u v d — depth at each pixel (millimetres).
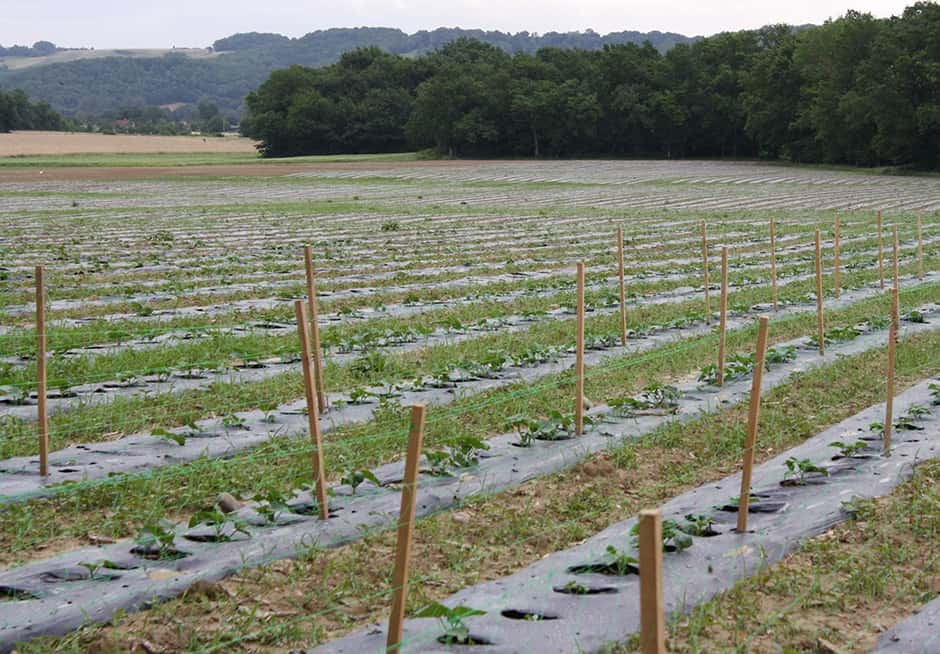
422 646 6129
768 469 9641
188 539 7801
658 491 9180
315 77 139000
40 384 9211
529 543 7859
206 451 9938
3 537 7895
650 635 4258
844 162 95312
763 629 6418
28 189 62875
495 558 7586
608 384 12930
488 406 11680
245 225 37750
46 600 6793
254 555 7496
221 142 156875
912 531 8133
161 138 163625
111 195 57719
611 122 112625
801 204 51938
